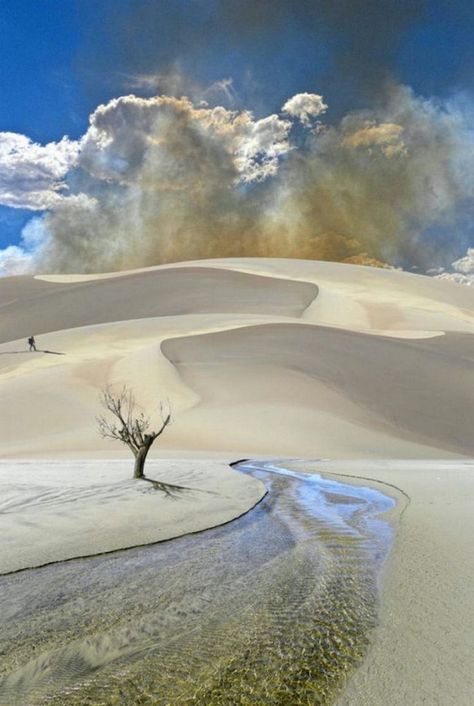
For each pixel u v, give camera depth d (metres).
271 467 19.23
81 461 20.80
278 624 4.86
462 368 43.38
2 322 74.44
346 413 34.38
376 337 49.34
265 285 78.75
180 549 7.52
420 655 4.17
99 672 4.09
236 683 3.87
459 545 7.27
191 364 40.66
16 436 30.06
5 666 4.21
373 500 11.66
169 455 24.14
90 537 7.96
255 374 38.94
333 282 83.50
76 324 70.62
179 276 84.50
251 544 7.81
